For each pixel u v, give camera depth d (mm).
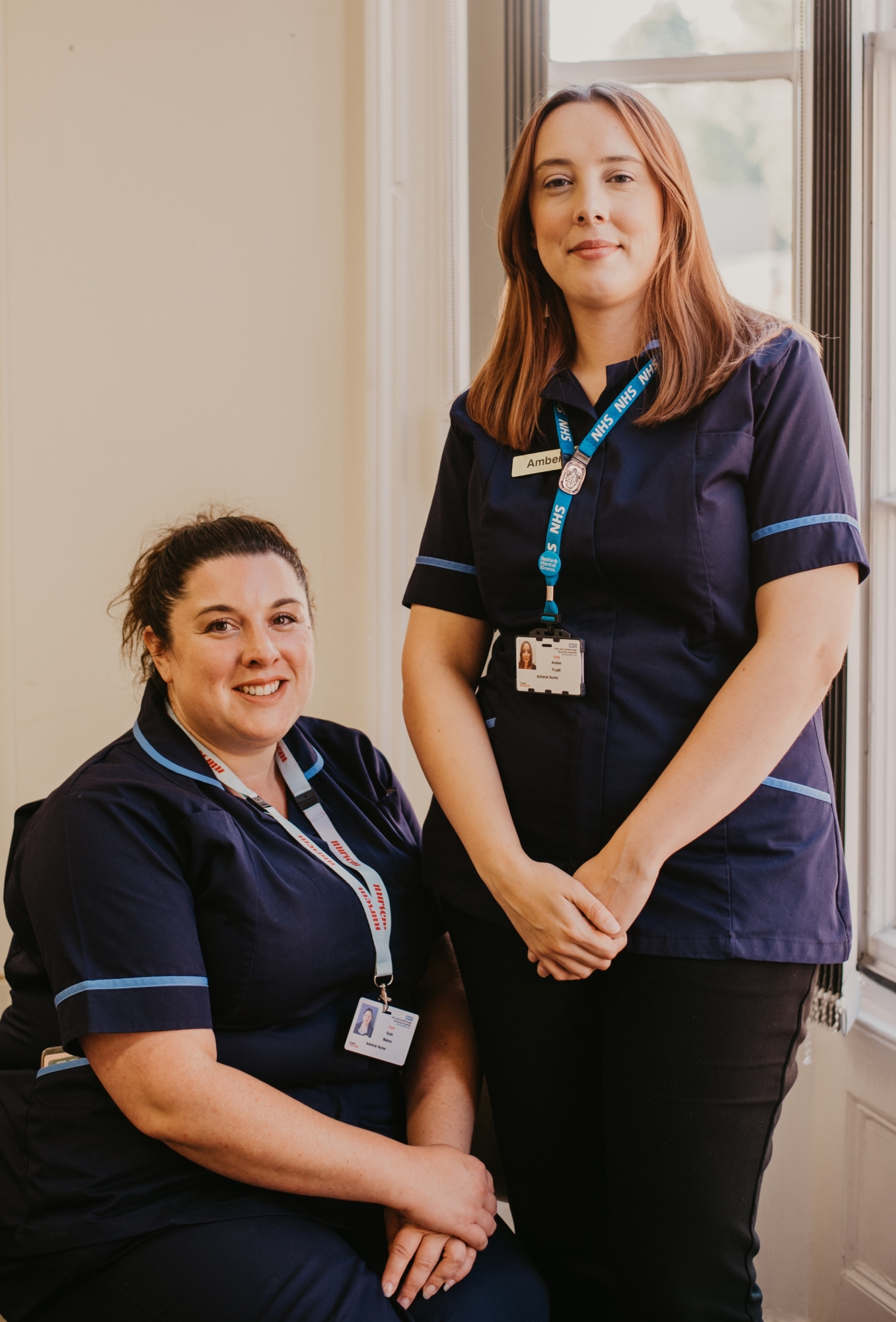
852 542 1189
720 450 1215
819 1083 1845
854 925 1744
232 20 2113
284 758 1474
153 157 2148
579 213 1247
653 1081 1222
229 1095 1161
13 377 2197
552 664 1271
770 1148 1243
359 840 1463
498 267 2127
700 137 2055
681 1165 1208
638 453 1256
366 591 2162
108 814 1229
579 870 1229
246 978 1262
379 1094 1397
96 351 2189
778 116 2018
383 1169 1214
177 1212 1192
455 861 1373
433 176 2053
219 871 1250
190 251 2160
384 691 2145
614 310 1310
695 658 1230
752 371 1226
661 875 1222
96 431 2203
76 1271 1175
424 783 2168
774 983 1202
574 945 1194
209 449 2195
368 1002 1355
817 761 1283
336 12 2086
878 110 1683
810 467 1203
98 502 2217
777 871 1215
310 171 2123
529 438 1342
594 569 1255
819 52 1675
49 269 2176
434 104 2039
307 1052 1311
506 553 1317
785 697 1170
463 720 1365
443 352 2082
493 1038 1359
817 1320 1888
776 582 1199
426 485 2117
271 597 1351
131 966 1173
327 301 2145
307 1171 1177
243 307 2162
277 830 1357
